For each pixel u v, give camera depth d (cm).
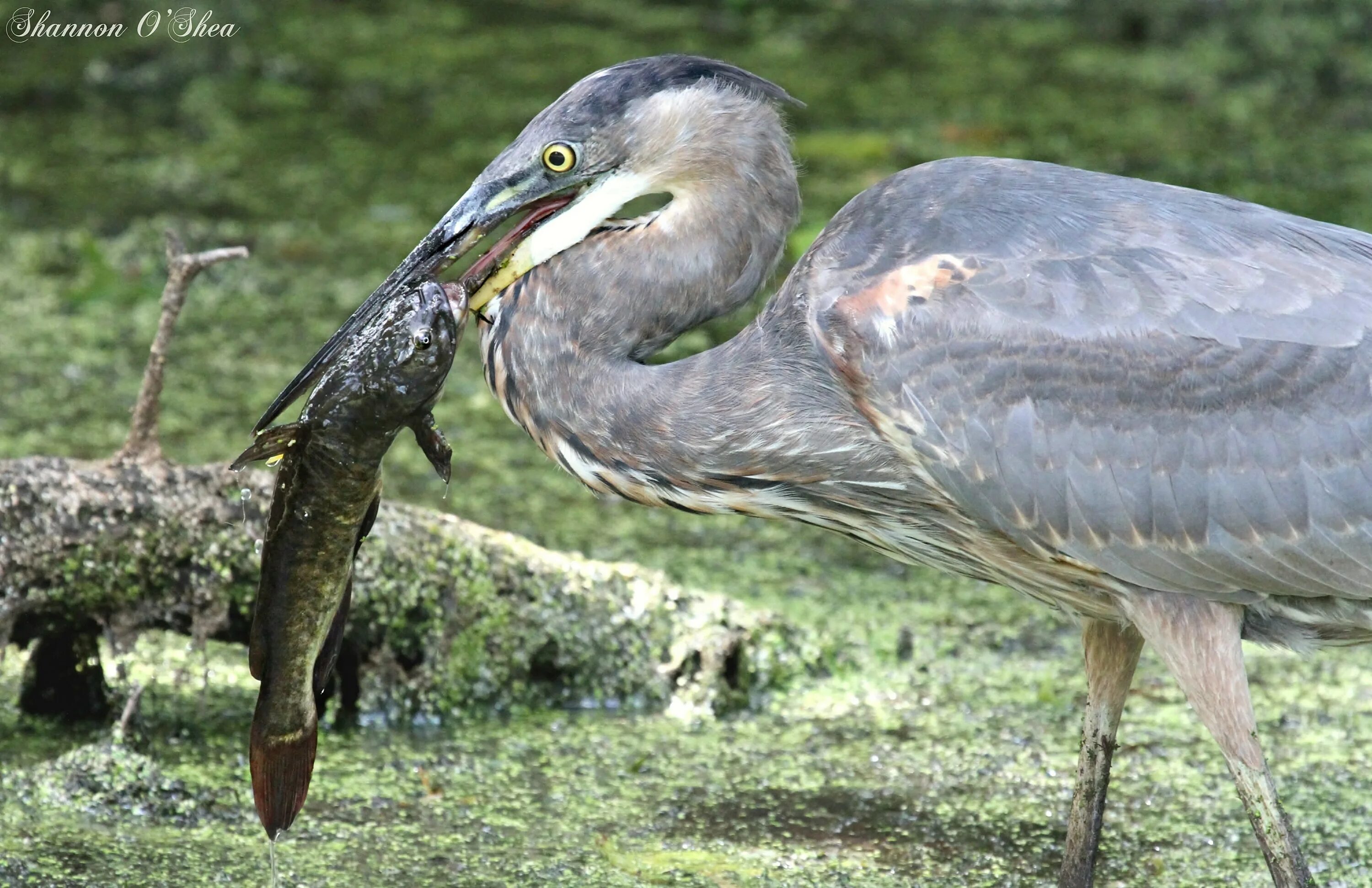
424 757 1002
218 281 1725
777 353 866
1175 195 881
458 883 870
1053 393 819
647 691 1078
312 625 753
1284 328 816
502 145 2072
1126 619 872
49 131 2084
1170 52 2466
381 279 1736
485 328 916
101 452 1347
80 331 1606
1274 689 1115
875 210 881
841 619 1187
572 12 2591
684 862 899
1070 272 831
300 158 2033
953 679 1119
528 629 1070
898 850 919
